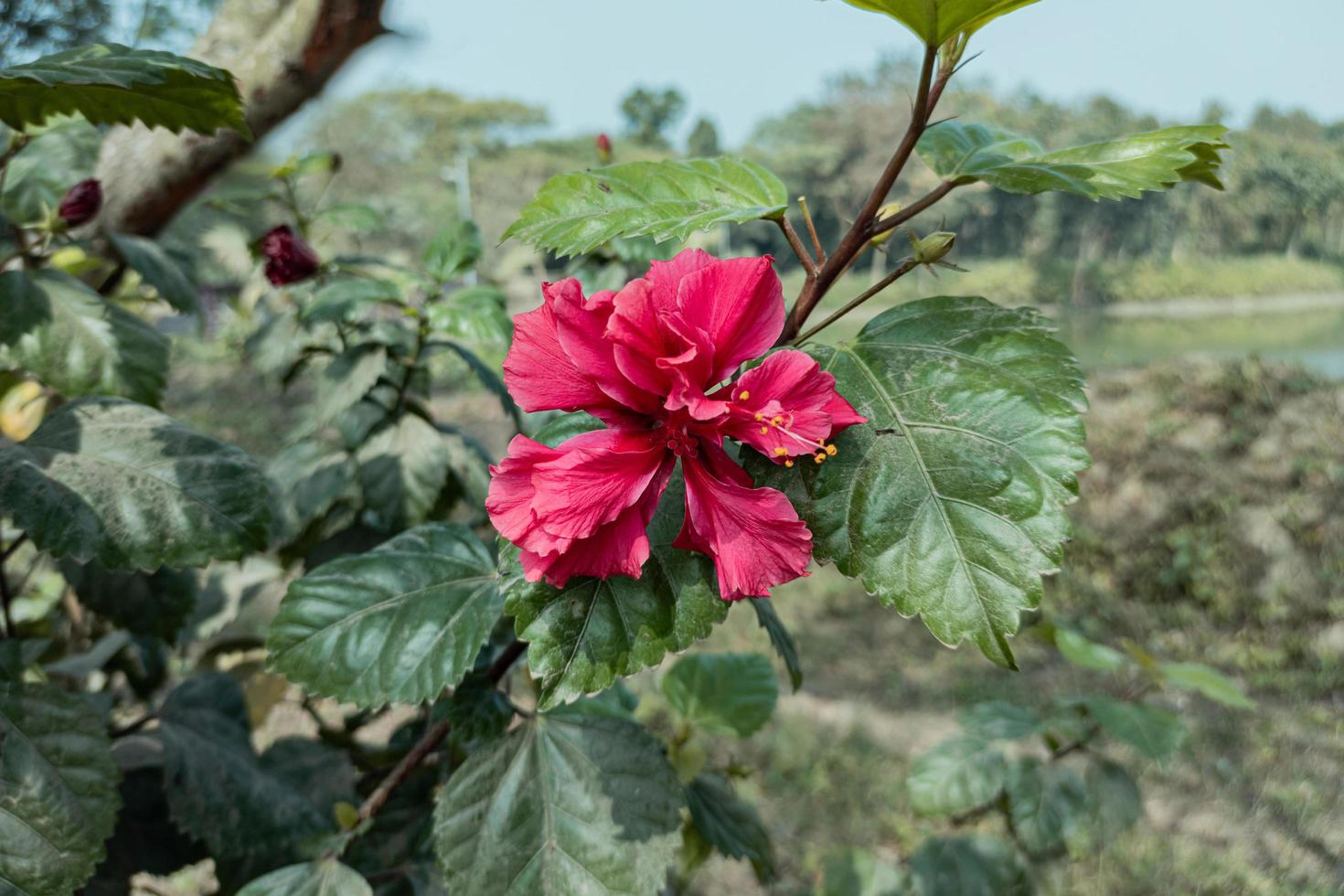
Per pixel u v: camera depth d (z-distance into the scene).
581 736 0.33
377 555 0.34
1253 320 7.48
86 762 0.34
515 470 0.24
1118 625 1.59
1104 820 0.57
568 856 0.31
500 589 0.26
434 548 0.35
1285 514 1.69
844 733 1.20
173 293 0.47
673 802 0.32
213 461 0.36
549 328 0.25
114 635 0.54
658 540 0.27
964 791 0.58
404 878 0.42
